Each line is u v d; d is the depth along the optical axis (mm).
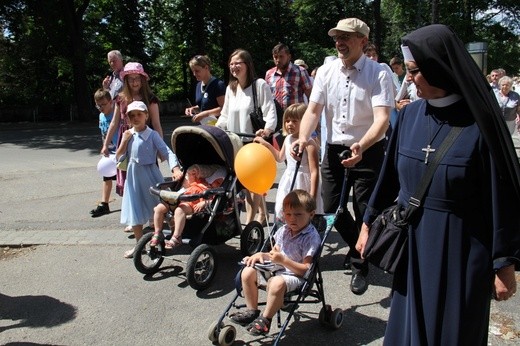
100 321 3799
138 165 5090
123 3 28453
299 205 3400
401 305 2336
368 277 4508
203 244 4293
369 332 3541
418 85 2154
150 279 4562
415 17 34188
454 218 2115
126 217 5117
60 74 27328
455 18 32156
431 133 2197
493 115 1965
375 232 2389
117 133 6477
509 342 3365
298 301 3260
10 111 25828
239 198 4961
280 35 36844
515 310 3818
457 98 2129
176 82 36688
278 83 6746
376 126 3777
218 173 4918
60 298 4203
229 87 5809
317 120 4172
